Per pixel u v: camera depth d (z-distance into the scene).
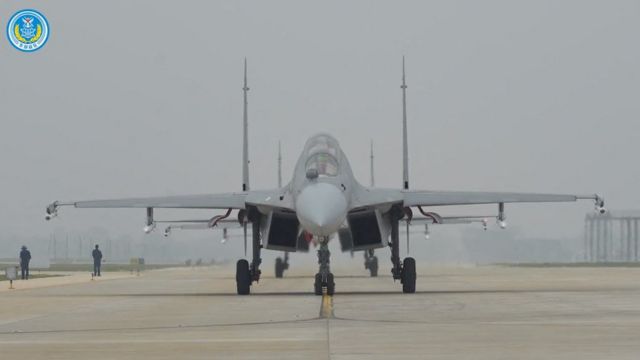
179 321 76.94
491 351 56.44
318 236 104.12
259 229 115.81
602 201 111.31
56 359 54.38
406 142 130.62
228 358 54.41
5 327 72.94
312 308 89.50
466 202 110.69
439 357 54.06
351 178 111.56
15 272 145.00
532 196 111.38
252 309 89.12
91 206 113.50
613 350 56.62
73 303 101.19
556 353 55.50
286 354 55.81
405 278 115.25
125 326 73.12
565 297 105.38
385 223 115.25
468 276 193.88
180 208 112.88
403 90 132.62
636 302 96.25
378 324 72.62
